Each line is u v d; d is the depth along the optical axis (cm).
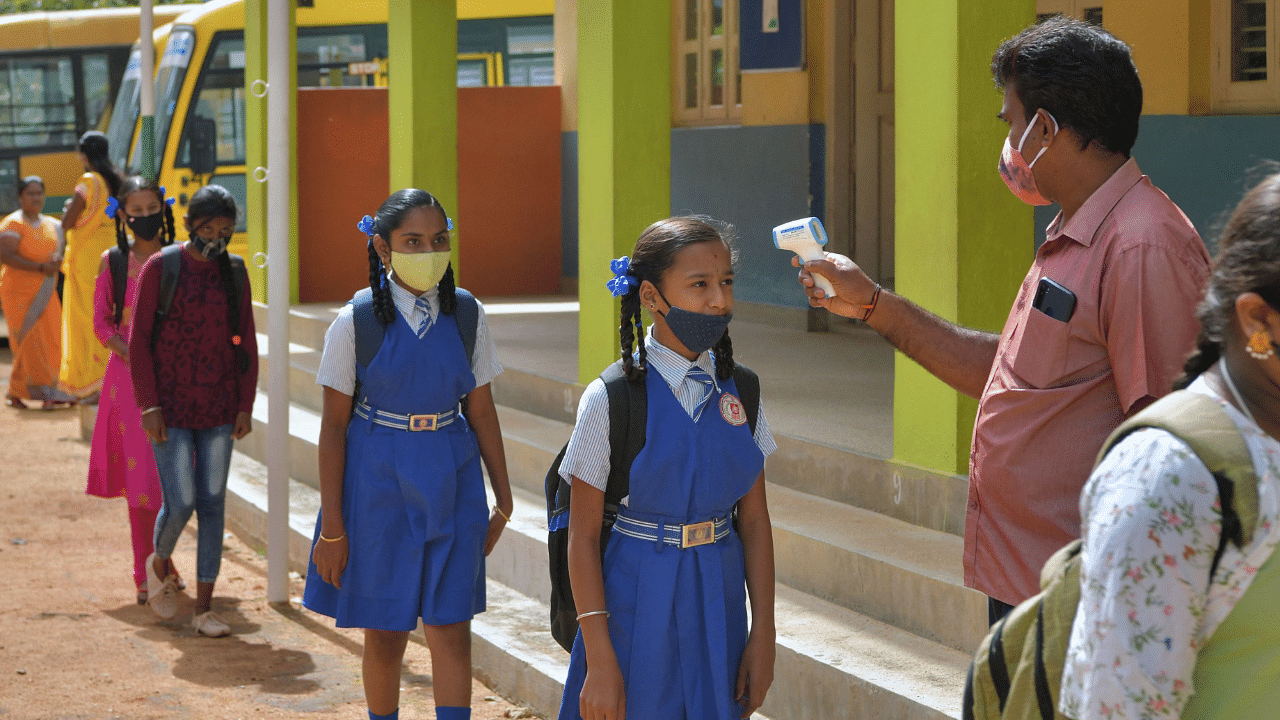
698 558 295
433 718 486
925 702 358
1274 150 693
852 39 965
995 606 275
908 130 491
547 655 490
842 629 429
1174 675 160
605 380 296
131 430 618
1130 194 253
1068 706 170
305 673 539
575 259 1362
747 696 299
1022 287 271
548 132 1369
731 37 1074
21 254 1211
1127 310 245
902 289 499
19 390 1235
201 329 569
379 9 1634
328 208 1281
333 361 409
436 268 402
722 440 293
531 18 1672
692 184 1118
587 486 294
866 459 516
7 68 1769
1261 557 160
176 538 589
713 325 287
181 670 540
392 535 408
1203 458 160
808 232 300
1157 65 755
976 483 273
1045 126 254
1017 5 467
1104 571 164
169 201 633
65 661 550
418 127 937
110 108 1792
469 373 418
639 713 291
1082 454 256
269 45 618
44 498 874
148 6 936
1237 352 168
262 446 870
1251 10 712
